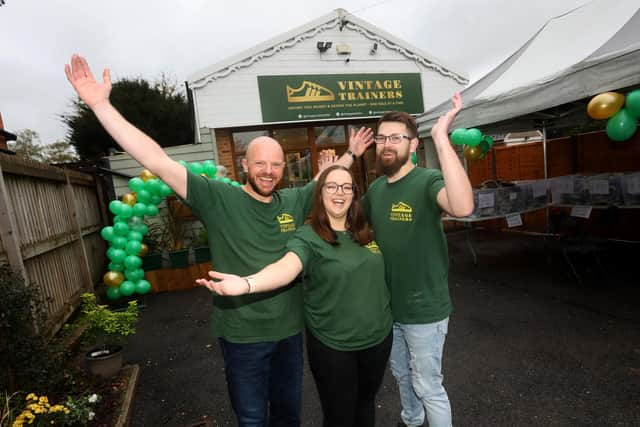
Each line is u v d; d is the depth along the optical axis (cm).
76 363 296
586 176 486
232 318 154
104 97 133
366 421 158
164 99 1653
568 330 301
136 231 470
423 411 192
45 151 1930
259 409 156
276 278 128
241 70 677
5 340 188
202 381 272
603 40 323
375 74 760
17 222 306
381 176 190
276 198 172
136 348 342
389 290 168
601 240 448
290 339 162
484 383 237
